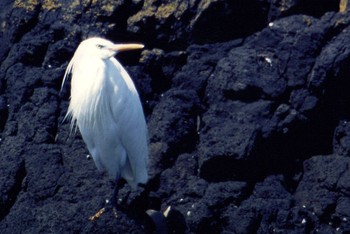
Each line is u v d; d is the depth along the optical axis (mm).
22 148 14078
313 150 14188
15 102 14969
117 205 12602
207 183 13664
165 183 13859
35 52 15648
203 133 14148
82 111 12398
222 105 14375
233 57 14625
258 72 14344
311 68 14281
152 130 14367
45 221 12633
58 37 15836
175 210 13352
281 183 13664
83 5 15820
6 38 16234
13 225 12922
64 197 13344
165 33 15680
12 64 15578
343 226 12953
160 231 12953
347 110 14281
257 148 13641
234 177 13680
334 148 14164
